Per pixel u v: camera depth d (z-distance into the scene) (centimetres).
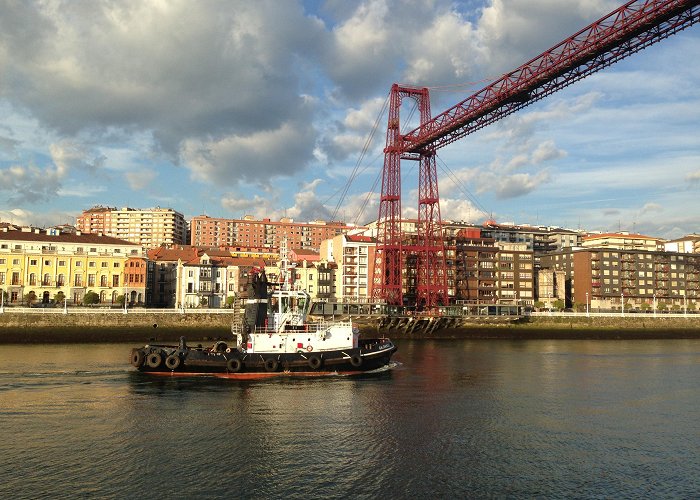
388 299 13288
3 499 2872
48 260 12938
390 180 13738
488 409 4803
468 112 11800
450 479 3225
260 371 6006
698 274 19538
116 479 3144
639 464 3506
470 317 13175
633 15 8488
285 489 3050
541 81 10162
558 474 3325
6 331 9856
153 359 5953
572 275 19312
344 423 4266
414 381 6028
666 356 9044
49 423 4159
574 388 5838
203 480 3150
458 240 17088
